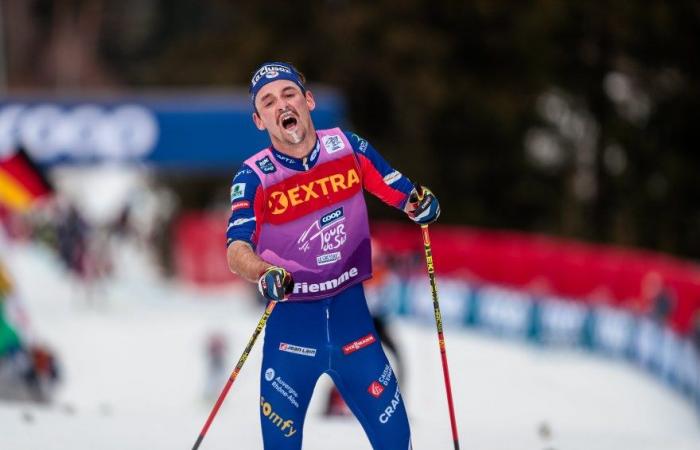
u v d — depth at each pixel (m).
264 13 121.38
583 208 101.00
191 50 132.75
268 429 14.33
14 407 24.27
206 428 14.87
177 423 22.95
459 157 113.25
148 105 81.00
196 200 131.62
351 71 116.06
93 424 22.17
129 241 131.88
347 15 114.56
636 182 97.12
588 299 62.88
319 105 81.31
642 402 50.22
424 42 109.19
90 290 87.62
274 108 13.73
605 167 99.81
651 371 55.09
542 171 111.75
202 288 103.31
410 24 110.88
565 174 109.50
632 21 91.81
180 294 98.81
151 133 80.62
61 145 79.62
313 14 119.44
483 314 72.62
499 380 55.62
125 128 80.38
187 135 81.06
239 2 126.62
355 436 21.27
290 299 14.16
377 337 14.48
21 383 32.72
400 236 82.69
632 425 45.72
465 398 50.72
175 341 71.75
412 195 14.66
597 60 97.81
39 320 77.62
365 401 14.21
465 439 21.14
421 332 73.94
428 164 112.12
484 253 73.31
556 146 110.75
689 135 95.94
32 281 95.25
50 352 34.34
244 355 14.41
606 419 46.69
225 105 81.88
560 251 67.31
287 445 14.31
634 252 94.31
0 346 32.44
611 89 100.94
